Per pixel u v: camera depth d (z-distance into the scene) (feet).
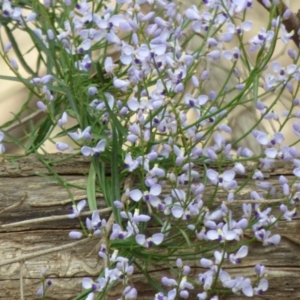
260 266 1.98
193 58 1.99
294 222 2.05
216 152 2.01
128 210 1.98
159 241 1.96
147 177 1.99
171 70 1.98
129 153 2.00
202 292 2.00
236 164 1.99
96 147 2.01
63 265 2.02
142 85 2.02
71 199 2.01
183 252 2.02
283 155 1.98
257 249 2.04
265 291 2.04
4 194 2.04
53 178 2.03
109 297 2.01
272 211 2.05
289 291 2.04
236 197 2.05
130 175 2.03
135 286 2.02
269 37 1.96
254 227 1.99
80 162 2.06
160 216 2.02
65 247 1.96
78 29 2.06
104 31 2.06
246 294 1.97
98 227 1.96
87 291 1.97
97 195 2.04
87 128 2.00
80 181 2.05
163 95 1.96
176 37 2.02
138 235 1.95
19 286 2.01
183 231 1.97
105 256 1.94
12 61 2.02
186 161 1.96
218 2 1.98
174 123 1.99
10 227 1.98
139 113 1.97
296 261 2.04
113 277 1.93
